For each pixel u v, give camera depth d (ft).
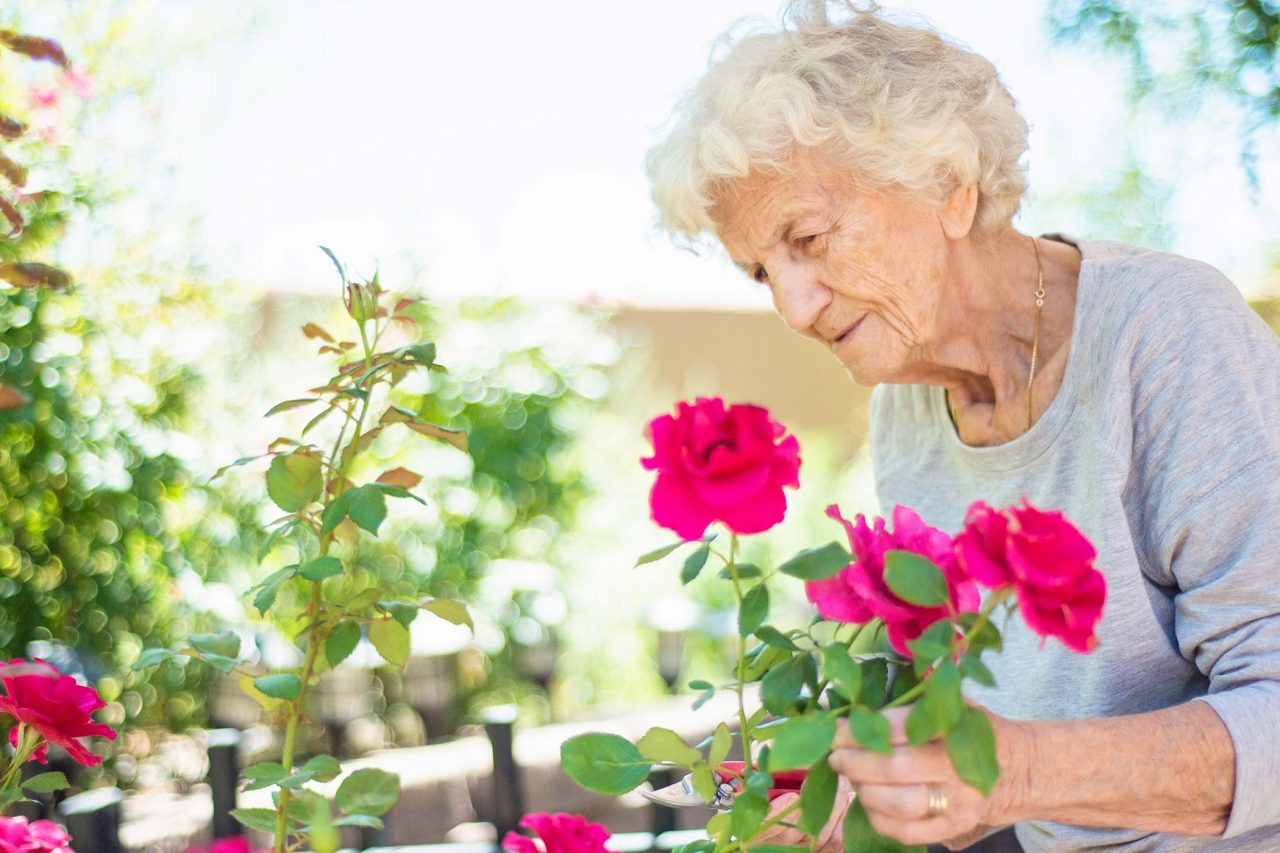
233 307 16.51
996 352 5.02
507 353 19.02
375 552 17.11
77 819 6.97
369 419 16.63
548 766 10.42
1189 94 12.96
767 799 3.43
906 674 3.60
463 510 17.95
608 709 14.39
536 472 18.93
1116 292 4.61
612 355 20.15
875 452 6.05
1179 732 3.74
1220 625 4.18
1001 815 3.54
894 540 3.57
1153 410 4.41
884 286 4.71
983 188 4.77
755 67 4.66
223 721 11.65
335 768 3.84
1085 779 3.59
